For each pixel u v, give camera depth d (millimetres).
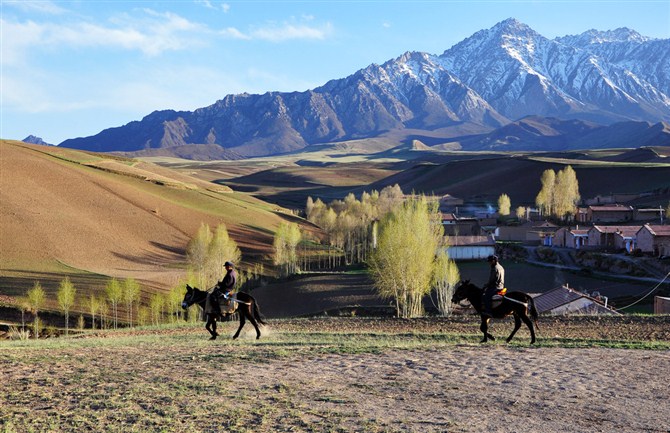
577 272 97938
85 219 137125
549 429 12414
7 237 115312
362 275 116688
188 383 16219
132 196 166875
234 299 26531
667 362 19125
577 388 15719
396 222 68750
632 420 13039
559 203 175250
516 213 196000
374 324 43375
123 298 87375
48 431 12344
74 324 78875
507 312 23625
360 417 13172
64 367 18656
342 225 164375
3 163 156375
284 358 19922
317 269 137875
